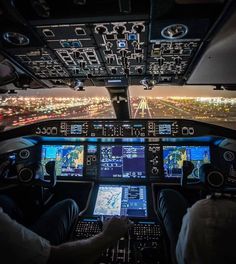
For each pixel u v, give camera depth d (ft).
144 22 4.28
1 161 7.87
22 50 5.44
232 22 4.79
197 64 6.35
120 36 4.81
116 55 5.81
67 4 3.89
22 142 8.23
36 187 6.75
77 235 5.29
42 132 7.97
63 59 6.05
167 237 5.23
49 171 6.55
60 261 2.92
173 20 4.10
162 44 5.14
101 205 6.68
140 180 7.86
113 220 3.87
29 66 6.56
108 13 3.97
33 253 2.78
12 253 2.68
